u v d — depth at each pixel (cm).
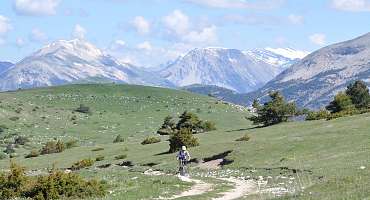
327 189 2853
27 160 9869
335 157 5178
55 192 3462
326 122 8169
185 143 7969
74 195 3519
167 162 7038
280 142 6612
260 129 9338
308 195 2669
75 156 9519
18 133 18575
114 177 4903
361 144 5650
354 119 7756
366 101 11000
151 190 3788
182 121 11875
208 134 10056
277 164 5494
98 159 8656
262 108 10694
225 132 9988
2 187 3606
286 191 3447
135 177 4856
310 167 4762
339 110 10188
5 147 16100
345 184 2903
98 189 3650
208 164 6562
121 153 9006
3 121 19975
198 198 3397
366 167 3966
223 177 5075
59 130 19938
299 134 7206
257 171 5253
